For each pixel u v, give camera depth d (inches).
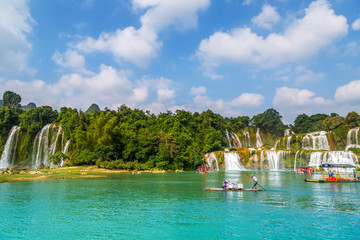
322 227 677.9
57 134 4338.1
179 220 748.0
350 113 3939.5
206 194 1243.8
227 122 5989.2
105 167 3314.5
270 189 1450.5
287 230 652.1
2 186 1539.1
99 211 864.3
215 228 669.9
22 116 4522.6
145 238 596.4
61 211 862.5
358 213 829.2
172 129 4485.7
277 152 3801.7
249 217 780.0
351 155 3137.3
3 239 586.9
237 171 3499.0
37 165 4274.1
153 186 1600.6
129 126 4744.1
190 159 3777.1
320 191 1358.3
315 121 6013.8
